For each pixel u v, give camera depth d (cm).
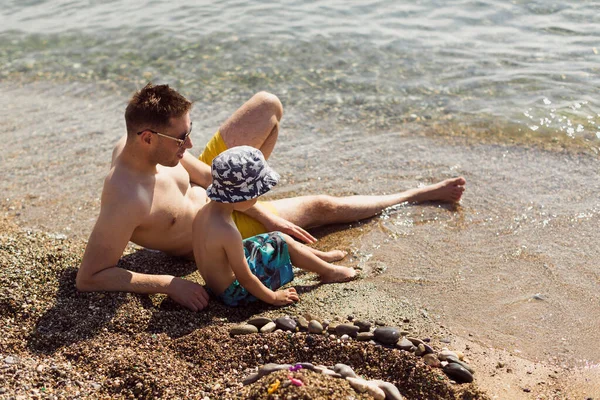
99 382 356
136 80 884
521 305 425
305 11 1058
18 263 448
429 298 437
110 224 415
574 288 438
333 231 538
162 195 445
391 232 529
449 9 1007
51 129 764
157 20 1076
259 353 380
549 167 609
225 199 403
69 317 402
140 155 421
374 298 439
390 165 640
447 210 554
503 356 377
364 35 939
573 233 504
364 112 751
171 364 370
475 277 459
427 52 871
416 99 764
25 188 631
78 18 1120
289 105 779
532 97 738
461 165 627
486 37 900
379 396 330
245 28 1004
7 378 354
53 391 348
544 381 355
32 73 934
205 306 425
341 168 643
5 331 392
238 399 328
